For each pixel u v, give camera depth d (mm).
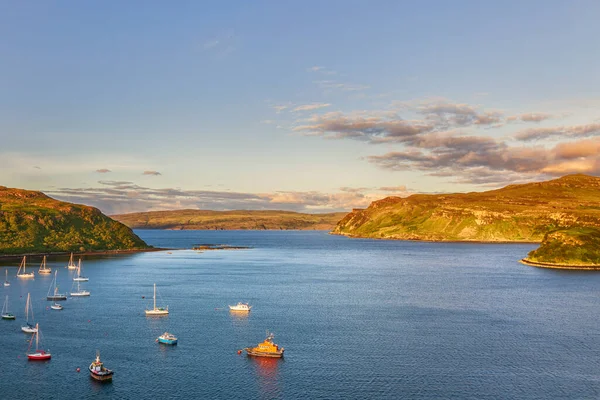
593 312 154125
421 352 111500
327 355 109312
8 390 89688
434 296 184875
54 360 105375
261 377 95938
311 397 86938
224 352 111125
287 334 126438
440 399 86250
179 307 160500
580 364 103688
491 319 144250
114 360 105500
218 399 86062
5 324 135375
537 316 148375
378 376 96562
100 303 166250
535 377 96312
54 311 152750
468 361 105438
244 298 179125
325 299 178000
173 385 92125
